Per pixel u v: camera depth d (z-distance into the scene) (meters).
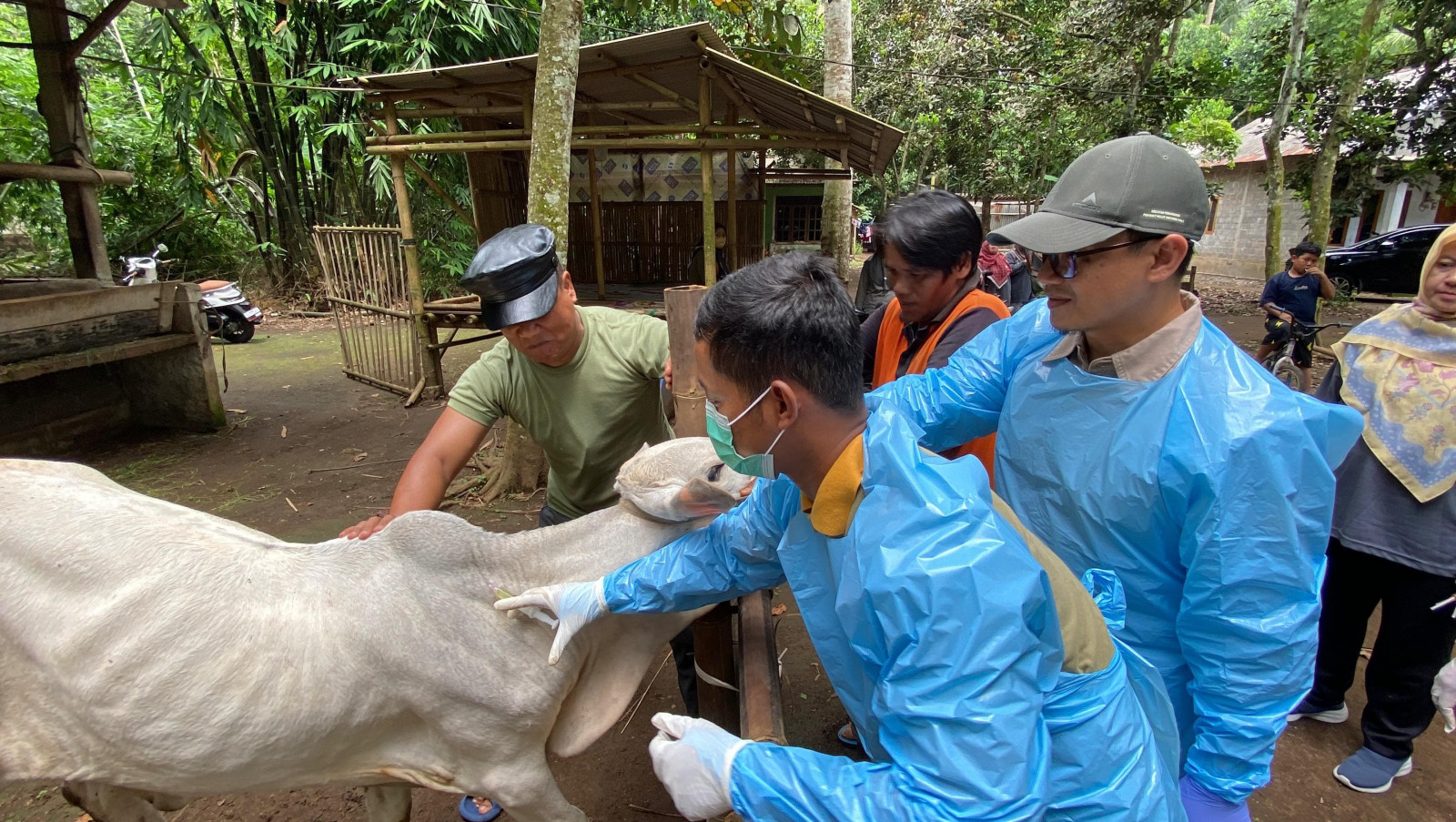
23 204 11.27
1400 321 2.33
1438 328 2.23
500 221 9.01
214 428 6.20
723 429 1.13
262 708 1.36
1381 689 2.50
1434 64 11.48
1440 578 2.27
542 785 1.60
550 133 4.07
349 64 10.91
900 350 2.54
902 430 1.02
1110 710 1.06
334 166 12.15
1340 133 10.91
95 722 1.37
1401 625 2.38
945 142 15.16
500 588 1.51
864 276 5.28
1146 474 1.32
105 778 1.44
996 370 1.70
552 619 1.47
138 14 14.52
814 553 1.14
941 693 0.90
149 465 5.46
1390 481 2.31
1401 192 16.19
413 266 6.70
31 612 1.38
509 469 4.82
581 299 8.60
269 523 4.47
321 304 12.46
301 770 1.46
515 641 1.49
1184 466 1.27
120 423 6.18
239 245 13.34
